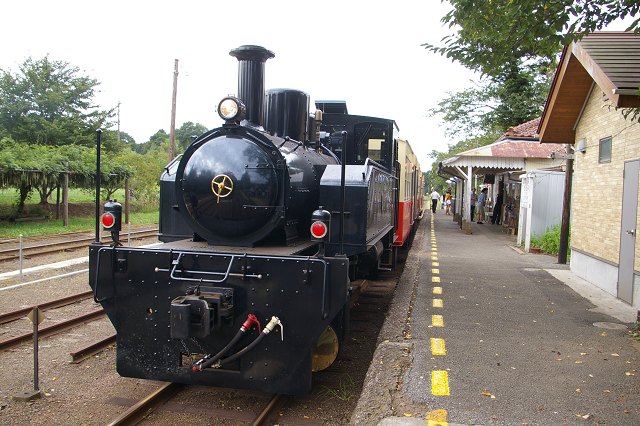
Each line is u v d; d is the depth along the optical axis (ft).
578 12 16.89
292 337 12.25
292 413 12.73
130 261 13.14
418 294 24.08
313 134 20.53
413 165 43.88
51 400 13.05
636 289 21.66
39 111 87.15
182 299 12.06
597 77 20.07
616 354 15.72
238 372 12.57
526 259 36.83
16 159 52.95
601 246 26.16
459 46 19.42
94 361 15.99
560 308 21.72
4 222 59.26
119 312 13.30
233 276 12.45
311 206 16.67
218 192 13.89
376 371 13.78
